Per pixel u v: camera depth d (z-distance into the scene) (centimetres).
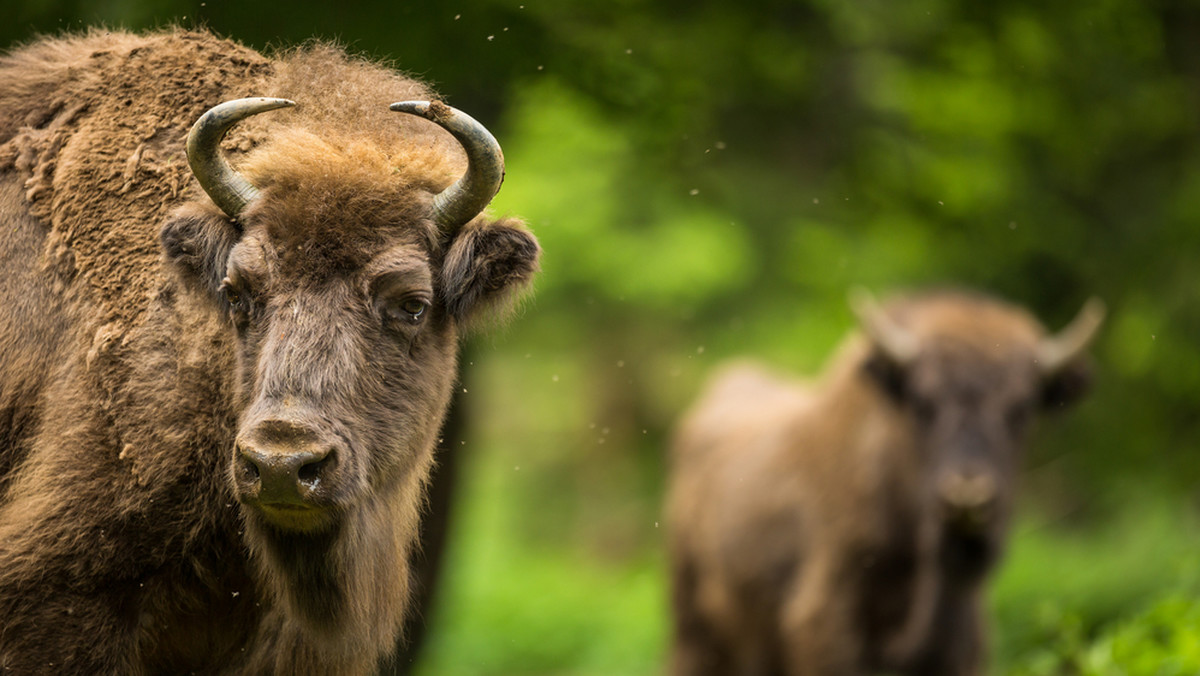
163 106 1936
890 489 3222
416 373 1777
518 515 8800
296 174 1739
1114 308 5547
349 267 1706
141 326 1833
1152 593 4762
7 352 1889
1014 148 5062
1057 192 5500
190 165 1755
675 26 3694
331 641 1831
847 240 6262
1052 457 6359
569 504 8881
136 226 1881
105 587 1794
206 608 1878
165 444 1797
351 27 2956
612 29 3475
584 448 9019
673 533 4069
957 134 4866
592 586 7112
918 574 3212
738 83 4019
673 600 4028
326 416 1636
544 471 9056
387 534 1839
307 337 1659
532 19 3181
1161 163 5512
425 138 1900
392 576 1900
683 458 4156
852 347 3547
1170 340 5256
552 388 8875
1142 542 5206
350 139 1845
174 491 1798
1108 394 5697
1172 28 5088
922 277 6406
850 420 3347
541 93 3556
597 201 6950
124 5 2889
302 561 1772
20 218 1931
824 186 5403
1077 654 2827
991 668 3328
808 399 3812
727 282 6975
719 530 3712
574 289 7456
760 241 6481
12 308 1900
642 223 6981
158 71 1961
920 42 4353
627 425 8838
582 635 5912
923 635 3184
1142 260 5431
